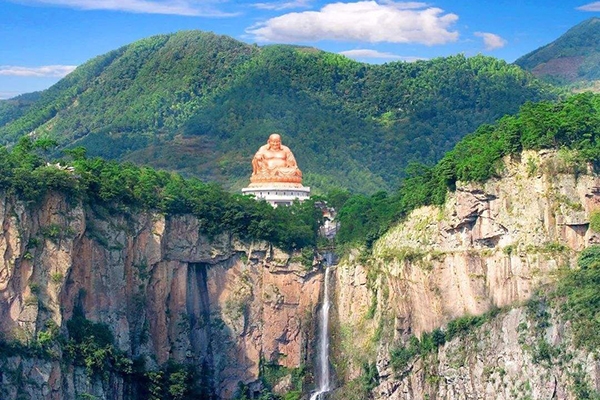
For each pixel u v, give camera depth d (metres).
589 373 191.88
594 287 199.88
